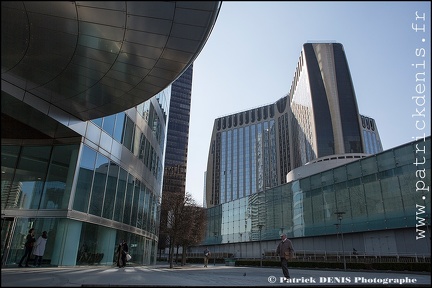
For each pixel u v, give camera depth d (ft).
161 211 108.47
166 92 121.08
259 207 170.19
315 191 131.13
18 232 53.78
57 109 53.83
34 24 35.96
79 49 40.19
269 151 524.52
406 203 94.79
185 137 458.09
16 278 28.53
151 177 98.17
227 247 196.13
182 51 39.60
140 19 34.45
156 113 103.24
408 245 92.89
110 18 34.55
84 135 59.00
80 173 57.06
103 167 64.39
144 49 39.65
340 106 350.84
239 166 556.10
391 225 97.91
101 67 43.75
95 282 29.01
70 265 53.72
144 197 90.33
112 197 67.51
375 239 103.09
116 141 70.23
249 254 173.17
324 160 183.32
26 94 48.11
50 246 52.75
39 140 60.08
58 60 42.34
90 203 59.11
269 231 159.12
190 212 110.32
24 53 41.14
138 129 83.61
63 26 36.19
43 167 58.23
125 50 40.04
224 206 207.41
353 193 113.29
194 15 33.40
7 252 52.42
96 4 32.40
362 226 107.45
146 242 95.40
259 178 523.70
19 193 56.39
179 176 435.12
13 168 58.08
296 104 445.37
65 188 55.42
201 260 197.06
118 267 65.26
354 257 104.37
